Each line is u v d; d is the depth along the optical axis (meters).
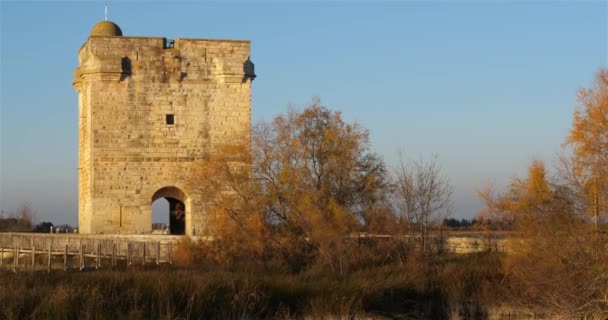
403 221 56.88
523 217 44.00
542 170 43.81
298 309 39.41
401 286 44.62
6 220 99.69
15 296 34.53
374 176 58.91
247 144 58.94
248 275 42.88
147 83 61.34
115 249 54.66
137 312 34.06
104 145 60.47
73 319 33.59
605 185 40.16
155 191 61.22
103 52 60.75
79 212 66.00
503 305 42.22
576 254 39.47
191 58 62.22
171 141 61.56
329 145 58.47
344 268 50.28
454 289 44.69
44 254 59.78
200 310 36.72
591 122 42.72
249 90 63.09
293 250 53.72
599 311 37.66
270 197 56.62
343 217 53.94
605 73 43.75
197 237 56.53
